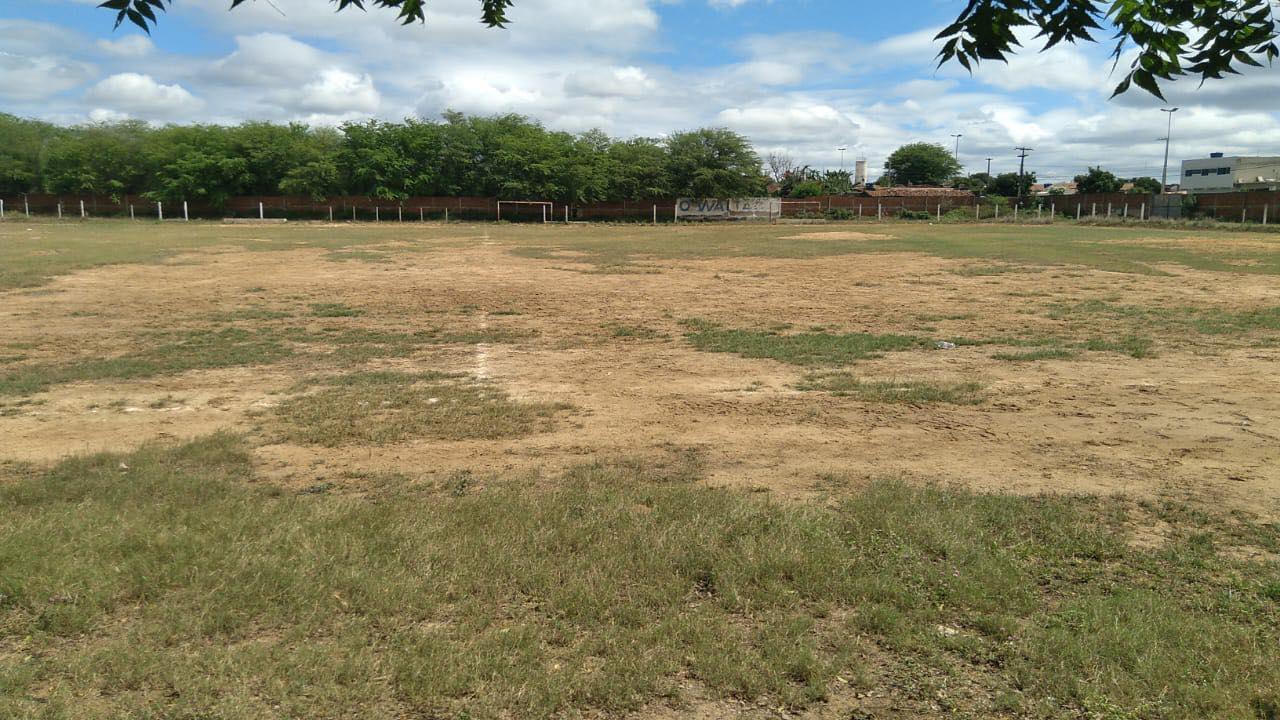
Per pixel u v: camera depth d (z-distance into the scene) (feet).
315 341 44.04
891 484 20.58
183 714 11.06
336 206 221.25
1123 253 96.99
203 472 21.72
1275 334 44.91
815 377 35.12
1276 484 21.24
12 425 27.02
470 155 231.30
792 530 17.12
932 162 398.83
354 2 12.81
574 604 14.05
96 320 50.24
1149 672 12.21
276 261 91.61
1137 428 26.86
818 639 13.39
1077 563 16.25
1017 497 19.93
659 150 241.76
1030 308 56.18
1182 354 39.88
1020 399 30.94
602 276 78.54
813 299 61.87
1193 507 19.49
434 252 107.04
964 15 11.00
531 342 44.09
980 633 13.58
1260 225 151.43
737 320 51.83
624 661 12.46
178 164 213.46
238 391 32.27
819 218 236.84
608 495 19.43
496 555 15.72
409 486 20.70
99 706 11.23
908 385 33.30
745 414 28.81
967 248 107.86
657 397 31.48
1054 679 12.14
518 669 12.17
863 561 15.88
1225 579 15.51
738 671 12.23
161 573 14.62
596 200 233.35
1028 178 314.76
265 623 13.39
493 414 28.40
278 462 22.91
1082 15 10.85
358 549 15.89
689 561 15.66
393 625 13.37
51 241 114.01
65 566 14.74
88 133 225.56
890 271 81.41
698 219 229.66
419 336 45.75
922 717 11.48
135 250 101.40
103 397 31.14
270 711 11.19
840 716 11.51
